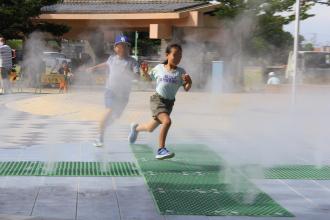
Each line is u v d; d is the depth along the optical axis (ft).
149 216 16.56
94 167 23.17
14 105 47.39
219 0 70.85
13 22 74.02
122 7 83.76
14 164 23.52
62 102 48.29
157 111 24.13
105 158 25.11
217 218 16.47
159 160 24.79
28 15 74.54
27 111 43.73
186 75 23.97
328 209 17.71
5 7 73.10
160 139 24.07
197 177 21.80
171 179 21.34
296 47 47.03
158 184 20.47
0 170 22.30
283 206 17.95
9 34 75.82
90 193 19.02
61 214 16.57
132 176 21.70
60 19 81.56
